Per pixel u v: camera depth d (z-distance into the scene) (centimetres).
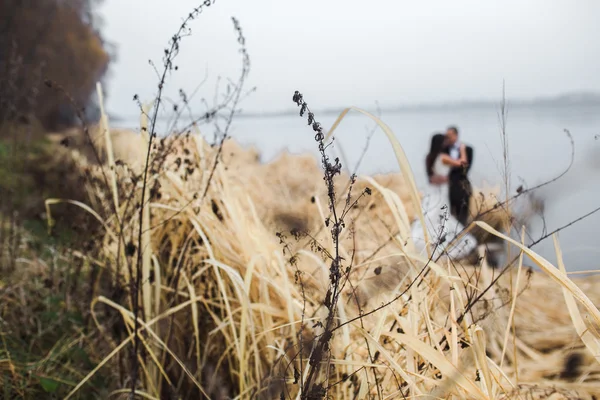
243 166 619
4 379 226
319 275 240
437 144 459
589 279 269
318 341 162
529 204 207
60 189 409
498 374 183
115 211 239
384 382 182
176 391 223
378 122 168
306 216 352
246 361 205
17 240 333
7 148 456
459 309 185
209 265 233
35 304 285
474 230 211
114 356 241
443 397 158
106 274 287
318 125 147
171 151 241
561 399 187
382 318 176
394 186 421
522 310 263
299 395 161
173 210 255
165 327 237
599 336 160
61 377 235
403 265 212
